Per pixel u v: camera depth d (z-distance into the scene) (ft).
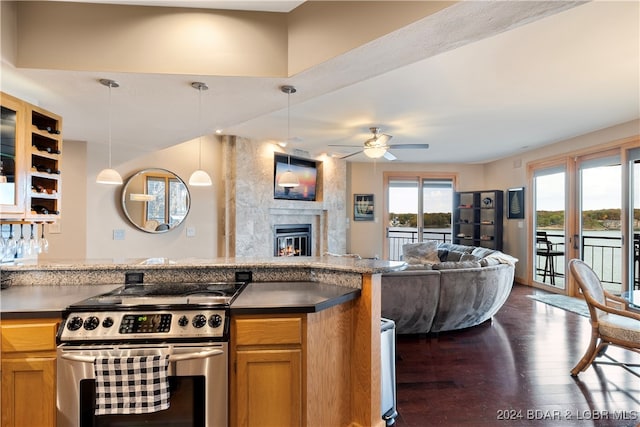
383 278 11.96
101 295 6.61
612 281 16.47
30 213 7.82
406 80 10.51
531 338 12.37
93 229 13.73
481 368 10.00
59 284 7.68
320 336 6.34
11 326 5.64
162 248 15.74
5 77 7.08
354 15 6.22
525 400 8.28
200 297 6.35
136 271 7.81
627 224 15.35
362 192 25.72
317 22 6.75
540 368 9.97
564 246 19.10
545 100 12.35
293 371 5.97
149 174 15.23
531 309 16.11
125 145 14.24
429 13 5.31
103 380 5.40
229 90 7.93
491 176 25.81
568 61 9.28
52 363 5.65
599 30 7.74
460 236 25.30
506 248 24.07
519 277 22.72
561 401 8.22
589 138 17.15
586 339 12.21
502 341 12.12
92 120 10.37
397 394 8.59
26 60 6.65
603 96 11.98
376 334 7.00
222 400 5.75
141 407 5.42
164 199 15.70
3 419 5.61
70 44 6.73
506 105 12.89
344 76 7.30
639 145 14.70
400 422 7.45
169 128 11.36
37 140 8.74
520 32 7.80
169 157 15.89
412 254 21.26
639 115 14.25
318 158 22.47
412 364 10.30
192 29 6.99
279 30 7.22
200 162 16.88
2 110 7.31
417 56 6.57
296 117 14.37
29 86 7.58
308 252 22.68
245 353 5.90
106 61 6.79
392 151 21.81
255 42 7.14
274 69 7.18
